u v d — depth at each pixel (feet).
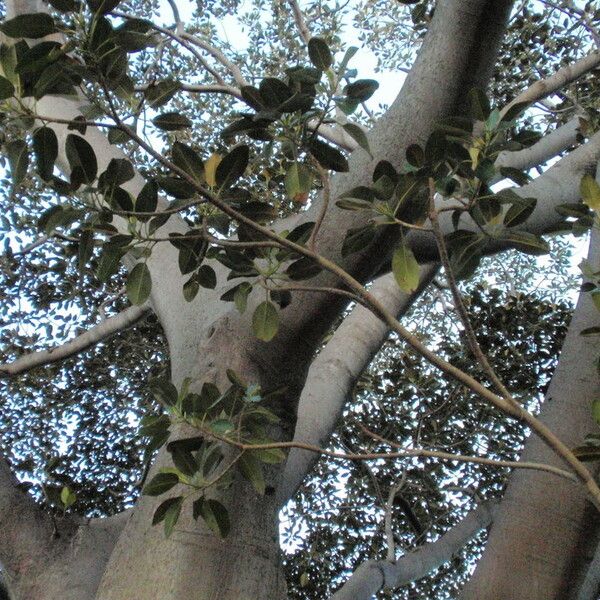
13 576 10.84
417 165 6.45
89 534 11.23
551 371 19.85
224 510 7.48
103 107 6.13
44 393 21.94
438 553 13.96
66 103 13.12
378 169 6.47
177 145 6.49
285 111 6.40
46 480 16.05
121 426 21.95
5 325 21.01
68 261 19.81
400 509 20.93
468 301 20.61
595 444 7.25
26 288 20.77
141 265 7.14
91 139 13.11
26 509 11.26
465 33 9.66
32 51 5.84
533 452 9.08
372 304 5.92
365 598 12.66
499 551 8.59
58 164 13.06
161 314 11.51
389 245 9.45
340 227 9.52
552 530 8.46
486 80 9.84
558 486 8.62
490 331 20.16
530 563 8.41
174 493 9.09
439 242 5.93
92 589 10.65
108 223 6.77
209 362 9.87
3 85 5.90
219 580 8.70
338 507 21.30
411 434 20.25
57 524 11.25
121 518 11.64
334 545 21.39
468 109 9.83
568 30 20.75
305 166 6.62
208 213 7.07
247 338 9.89
